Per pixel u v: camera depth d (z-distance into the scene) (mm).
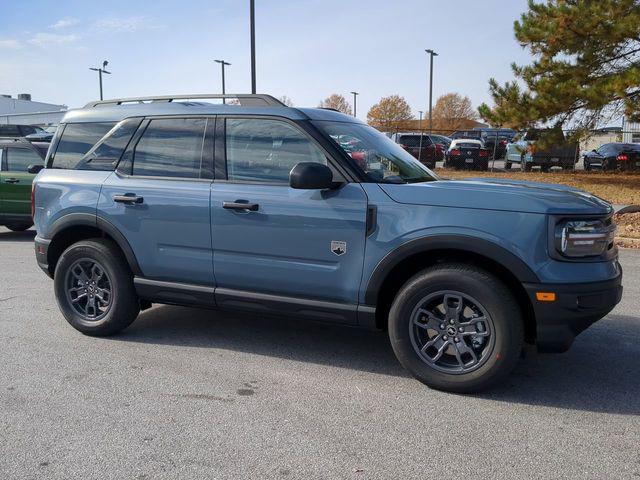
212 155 4797
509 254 3828
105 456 3264
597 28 17156
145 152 5098
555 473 3092
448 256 4211
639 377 4430
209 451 3314
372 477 3053
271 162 4586
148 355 4863
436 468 3137
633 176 22000
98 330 5250
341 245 4262
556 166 25609
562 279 3785
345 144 4512
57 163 5516
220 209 4637
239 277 4656
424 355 4164
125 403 3941
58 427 3602
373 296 4219
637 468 3148
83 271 5320
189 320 5840
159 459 3232
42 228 5484
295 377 4402
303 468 3139
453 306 4059
